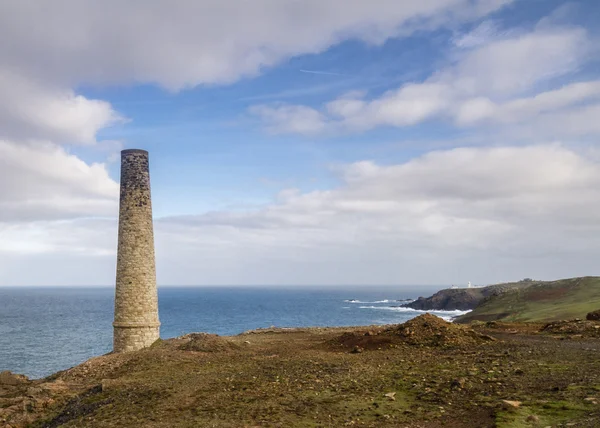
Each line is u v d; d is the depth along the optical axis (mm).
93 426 14188
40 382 25672
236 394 16750
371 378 18266
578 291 82312
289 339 33750
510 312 77625
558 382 15312
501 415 12164
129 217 35531
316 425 12758
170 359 25125
